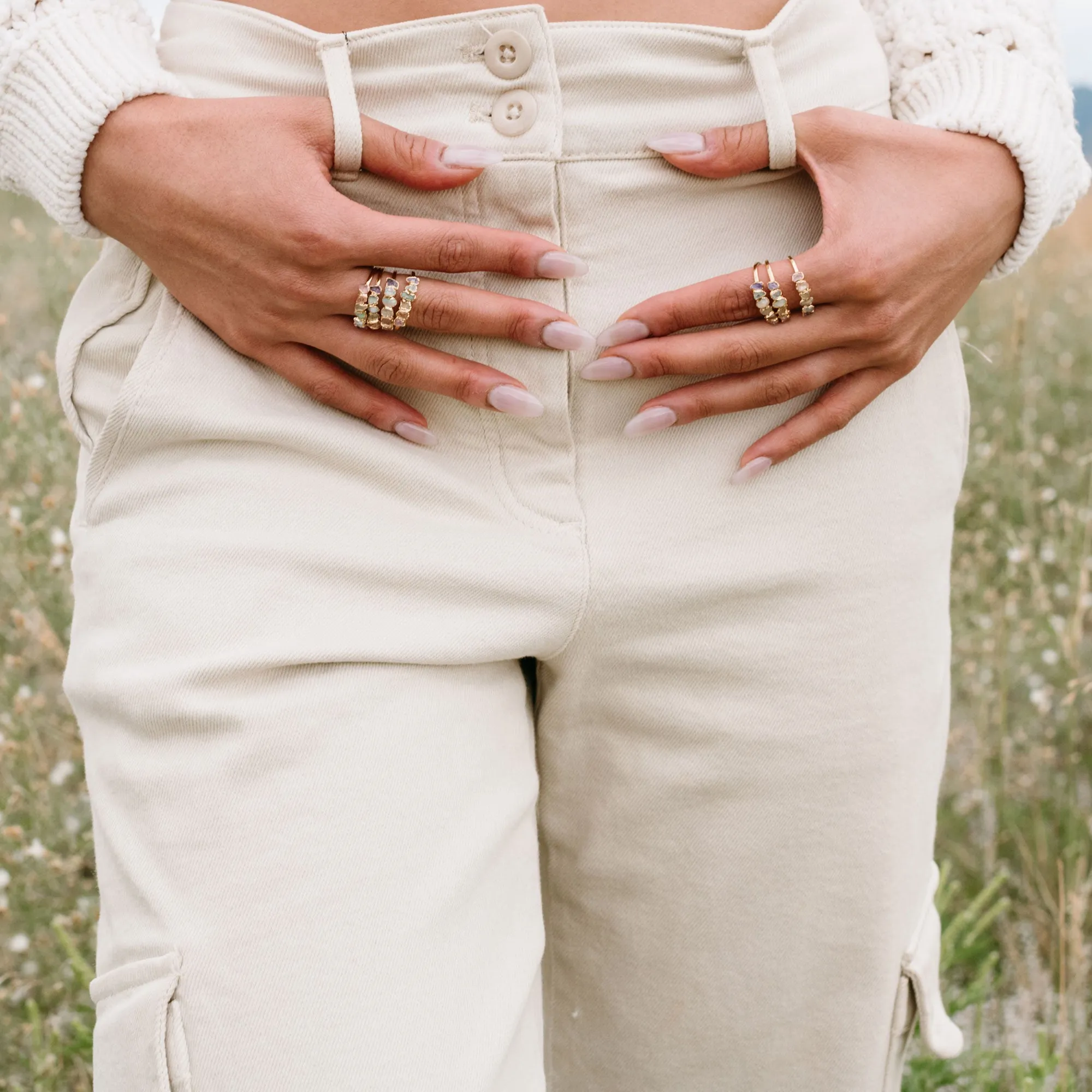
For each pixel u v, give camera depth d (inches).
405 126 39.2
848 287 39.9
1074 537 101.4
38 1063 66.7
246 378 40.3
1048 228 50.4
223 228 37.6
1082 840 86.7
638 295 40.6
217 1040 34.1
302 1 39.9
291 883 35.2
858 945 48.3
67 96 38.8
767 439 41.9
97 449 39.9
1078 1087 72.9
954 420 47.4
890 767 46.4
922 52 47.2
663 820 46.8
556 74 38.5
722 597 42.7
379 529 39.6
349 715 37.6
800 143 40.3
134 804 36.9
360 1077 34.3
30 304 131.3
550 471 41.4
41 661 94.0
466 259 37.7
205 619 37.6
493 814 40.0
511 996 38.9
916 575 45.8
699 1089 51.7
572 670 43.9
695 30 39.0
